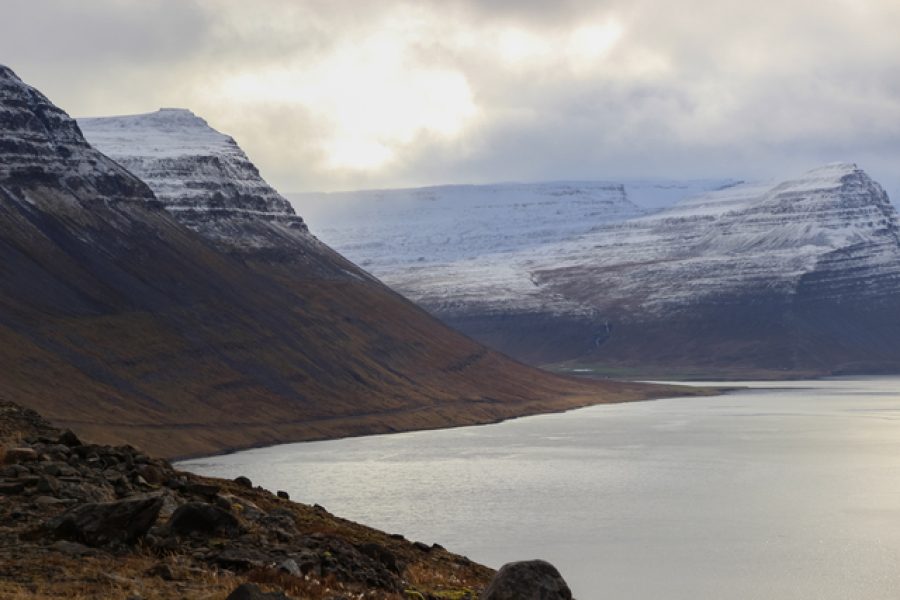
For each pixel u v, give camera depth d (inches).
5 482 1358.3
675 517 4852.4
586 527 4554.6
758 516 4918.8
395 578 1316.4
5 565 1085.8
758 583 3572.8
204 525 1295.5
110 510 1203.9
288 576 1155.9
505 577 1069.8
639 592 3425.2
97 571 1088.8
